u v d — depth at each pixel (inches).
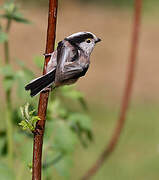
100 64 964.6
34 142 195.2
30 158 304.0
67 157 315.6
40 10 1162.0
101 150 587.5
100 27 1166.3
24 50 956.6
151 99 789.9
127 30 1155.3
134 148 610.5
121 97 797.9
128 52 1032.8
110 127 662.5
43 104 193.8
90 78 886.4
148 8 1227.9
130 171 555.2
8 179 293.1
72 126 320.2
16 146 324.5
